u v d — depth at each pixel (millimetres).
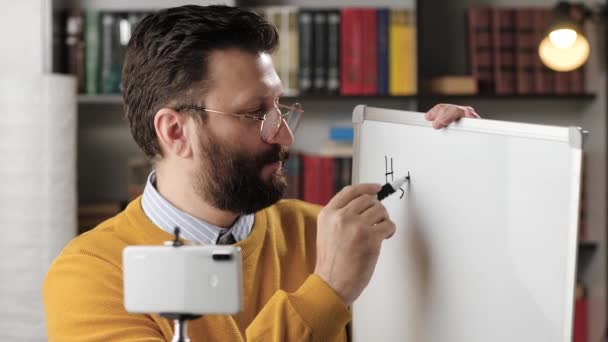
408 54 2939
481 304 1096
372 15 2926
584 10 2982
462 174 1133
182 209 1289
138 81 1293
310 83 2926
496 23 3000
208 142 1237
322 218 1198
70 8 3021
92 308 1194
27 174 2680
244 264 1290
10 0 2830
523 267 1014
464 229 1130
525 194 1009
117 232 1294
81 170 3133
